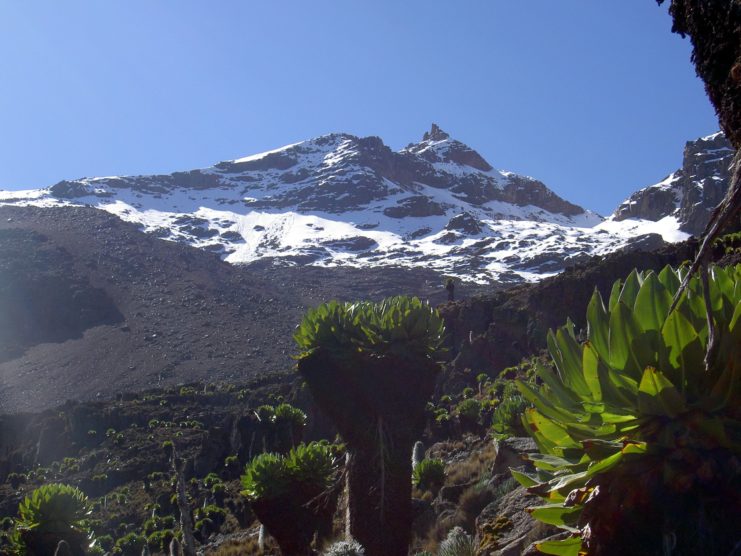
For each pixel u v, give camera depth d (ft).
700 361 10.56
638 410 10.51
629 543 10.28
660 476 10.26
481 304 144.66
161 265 488.02
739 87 11.73
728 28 11.90
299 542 41.29
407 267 639.35
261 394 192.75
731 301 11.14
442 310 150.82
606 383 10.61
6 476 176.76
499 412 50.80
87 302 420.77
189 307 427.33
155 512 132.67
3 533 95.30
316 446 42.93
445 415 95.76
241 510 112.37
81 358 366.02
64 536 52.90
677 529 9.97
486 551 23.71
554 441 11.53
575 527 11.43
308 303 478.59
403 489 36.01
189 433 176.76
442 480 57.72
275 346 375.86
